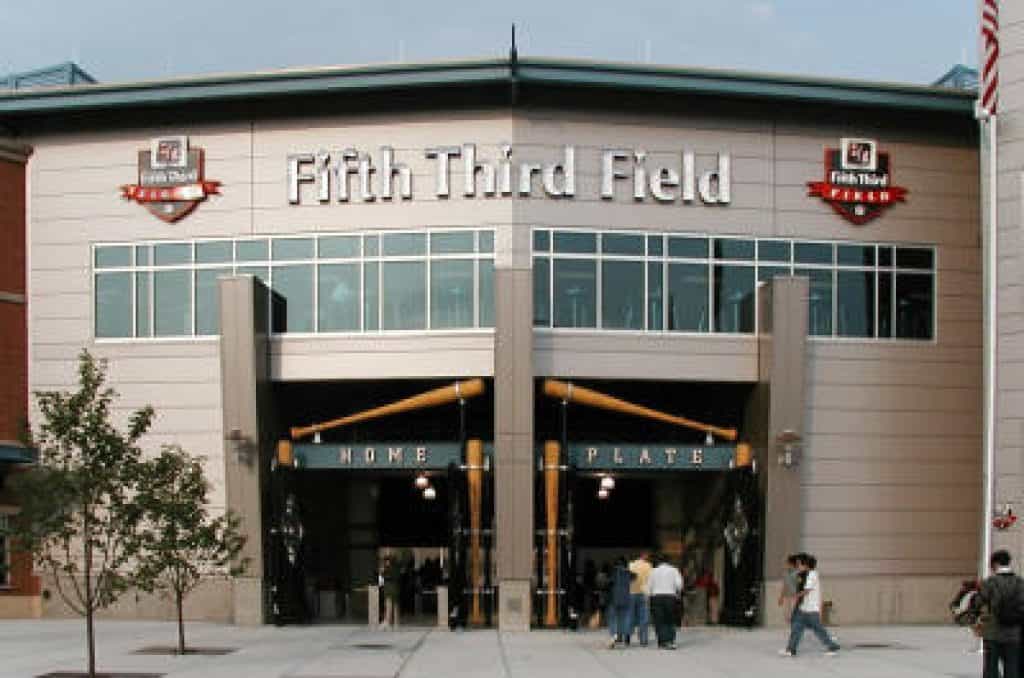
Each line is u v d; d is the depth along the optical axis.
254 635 25.91
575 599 28.25
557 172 29.55
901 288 31.12
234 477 28.95
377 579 34.41
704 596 32.19
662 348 29.56
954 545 30.88
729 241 30.22
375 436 33.28
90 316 31.11
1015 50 29.06
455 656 20.84
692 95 29.70
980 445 31.14
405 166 29.80
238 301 28.69
